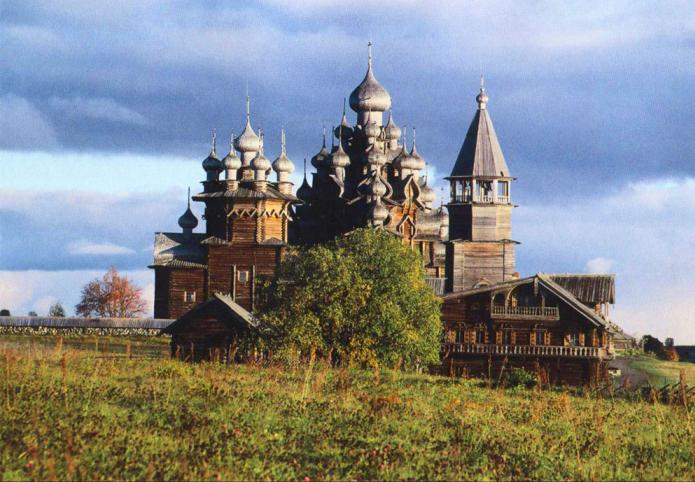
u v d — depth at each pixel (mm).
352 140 153500
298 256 75250
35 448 25969
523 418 39469
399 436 32906
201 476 25578
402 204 147500
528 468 29828
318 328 69250
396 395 42281
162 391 38375
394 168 150875
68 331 122000
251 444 29250
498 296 99250
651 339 145500
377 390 45969
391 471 27531
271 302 73438
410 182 148125
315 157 152000
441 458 29734
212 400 36250
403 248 76562
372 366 68125
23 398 34188
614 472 30047
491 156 142750
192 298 135375
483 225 142000
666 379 101812
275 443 30047
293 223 148875
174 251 137000
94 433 28422
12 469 25156
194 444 28188
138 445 27781
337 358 69938
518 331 98750
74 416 31562
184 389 39719
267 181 140375
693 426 39406
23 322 122062
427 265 148875
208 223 137750
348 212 147000
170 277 135250
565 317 98000
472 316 99688
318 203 149875
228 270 135000
